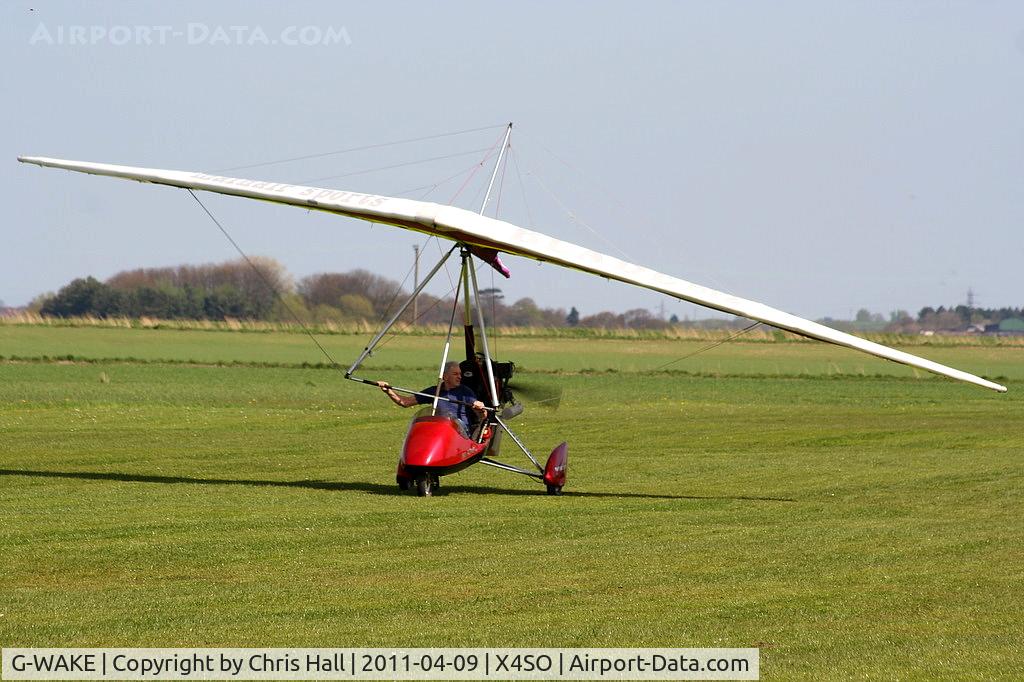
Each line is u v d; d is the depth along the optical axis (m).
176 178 51.53
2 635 25.75
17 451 62.97
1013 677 23.47
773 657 24.88
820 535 39.12
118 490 48.66
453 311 51.72
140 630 26.33
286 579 31.62
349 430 78.44
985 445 71.50
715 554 35.66
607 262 49.53
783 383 144.75
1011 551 36.34
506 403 52.28
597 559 34.72
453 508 44.78
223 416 87.62
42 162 54.94
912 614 28.44
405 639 25.97
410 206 49.44
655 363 182.62
